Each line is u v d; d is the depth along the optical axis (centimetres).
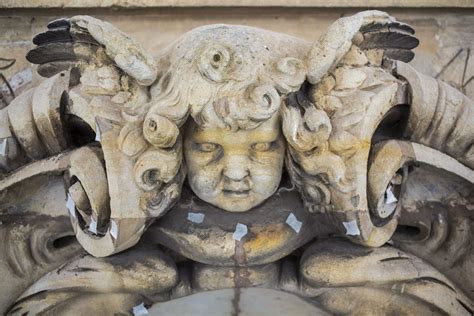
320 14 283
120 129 188
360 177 192
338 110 191
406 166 216
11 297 233
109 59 193
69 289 219
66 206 224
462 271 234
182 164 196
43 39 214
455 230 233
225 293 232
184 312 238
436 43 284
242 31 188
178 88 179
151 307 233
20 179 219
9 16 283
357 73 194
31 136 218
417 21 285
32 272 233
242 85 176
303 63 183
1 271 232
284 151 197
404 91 214
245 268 215
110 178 189
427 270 221
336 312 226
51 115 212
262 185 196
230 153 192
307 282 216
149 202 193
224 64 174
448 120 221
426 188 234
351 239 206
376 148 207
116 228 192
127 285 213
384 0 279
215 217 205
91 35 191
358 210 195
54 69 228
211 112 178
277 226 205
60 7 278
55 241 235
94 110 189
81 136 224
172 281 213
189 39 189
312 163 191
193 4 279
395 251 220
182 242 206
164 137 181
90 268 214
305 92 193
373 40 209
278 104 176
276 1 279
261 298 233
